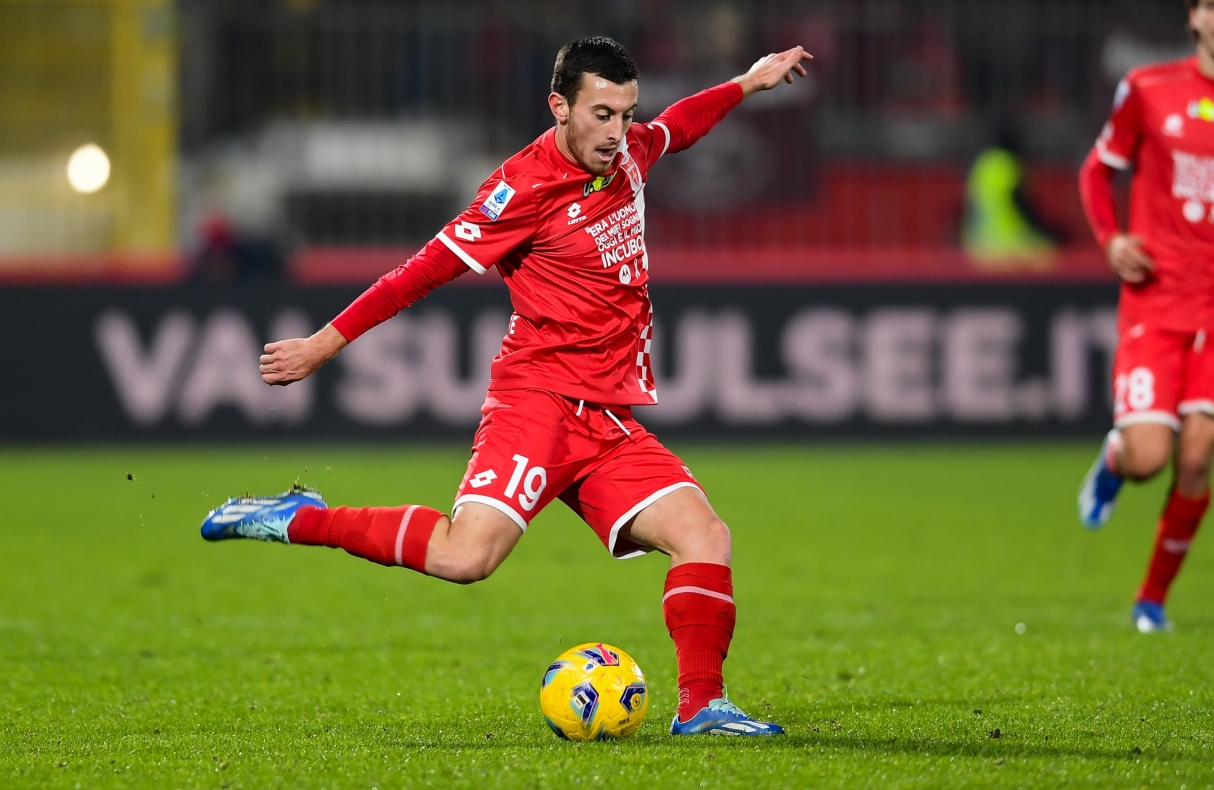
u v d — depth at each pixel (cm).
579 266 1614
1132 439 2362
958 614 2614
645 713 1709
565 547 3628
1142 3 6094
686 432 5497
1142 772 1422
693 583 1600
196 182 6006
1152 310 2378
